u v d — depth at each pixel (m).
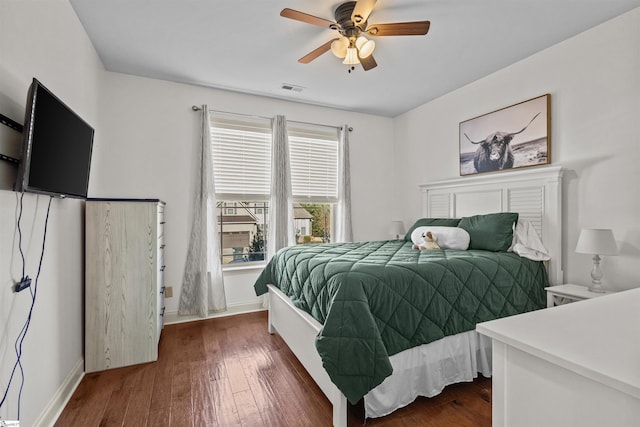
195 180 3.38
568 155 2.52
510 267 2.22
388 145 4.52
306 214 4.19
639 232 2.12
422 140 4.06
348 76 3.19
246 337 2.85
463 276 1.96
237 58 2.81
